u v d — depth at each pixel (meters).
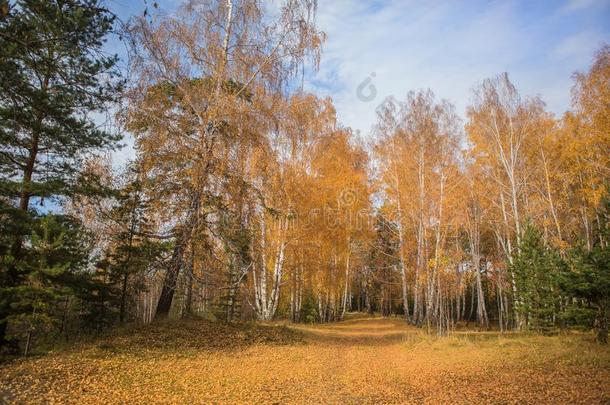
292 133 21.97
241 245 16.50
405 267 29.66
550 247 23.33
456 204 24.30
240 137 15.46
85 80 8.78
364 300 65.06
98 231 17.28
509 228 28.11
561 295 17.91
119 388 8.28
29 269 11.41
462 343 16.05
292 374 10.38
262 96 16.22
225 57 15.39
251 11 15.25
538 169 26.62
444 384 9.16
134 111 13.40
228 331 15.56
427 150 24.50
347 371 11.12
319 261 25.05
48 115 11.75
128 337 12.85
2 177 12.62
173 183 14.81
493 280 35.88
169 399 7.70
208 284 16.81
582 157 21.73
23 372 9.05
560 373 9.47
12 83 7.53
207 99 15.20
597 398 7.08
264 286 23.64
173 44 14.50
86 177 14.41
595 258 14.20
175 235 14.95
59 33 5.89
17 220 11.80
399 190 26.73
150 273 15.67
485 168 26.73
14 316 10.67
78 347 11.52
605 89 19.25
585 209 24.89
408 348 15.98
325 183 24.09
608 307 13.91
